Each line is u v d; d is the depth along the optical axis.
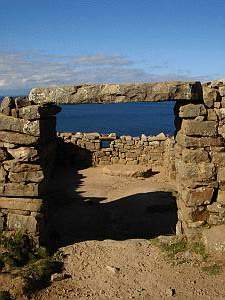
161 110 153.62
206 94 10.77
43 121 11.22
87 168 23.22
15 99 10.66
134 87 10.72
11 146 10.52
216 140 10.84
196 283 9.13
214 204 10.93
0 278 9.21
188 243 10.78
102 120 95.69
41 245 10.71
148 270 9.81
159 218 14.39
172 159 19.73
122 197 16.98
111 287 9.15
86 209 15.62
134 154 23.28
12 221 10.61
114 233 13.13
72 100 10.87
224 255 9.93
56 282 9.35
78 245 11.19
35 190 10.52
